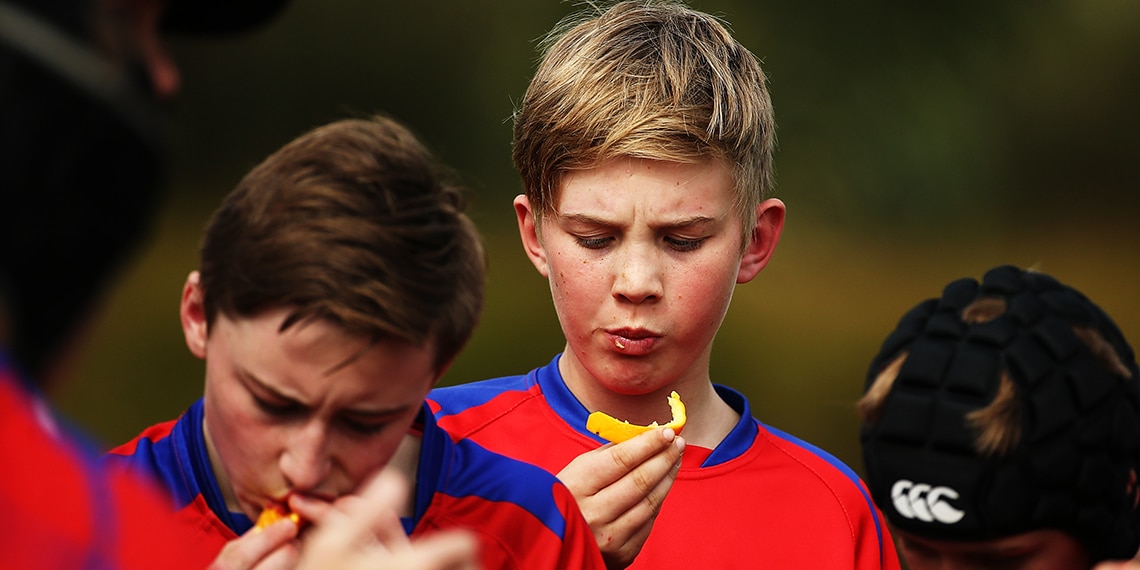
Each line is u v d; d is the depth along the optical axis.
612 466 9.16
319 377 6.17
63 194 3.94
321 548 5.12
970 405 7.16
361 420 6.39
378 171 6.43
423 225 6.46
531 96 10.84
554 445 10.99
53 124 3.87
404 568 5.09
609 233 10.02
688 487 10.84
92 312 4.21
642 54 10.55
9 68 3.80
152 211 4.23
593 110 10.05
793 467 11.22
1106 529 7.23
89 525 3.91
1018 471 7.08
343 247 6.11
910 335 7.79
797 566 10.70
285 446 6.34
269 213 6.25
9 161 3.83
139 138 4.02
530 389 11.59
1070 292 7.73
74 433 4.24
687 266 10.05
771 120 11.46
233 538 7.36
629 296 9.90
